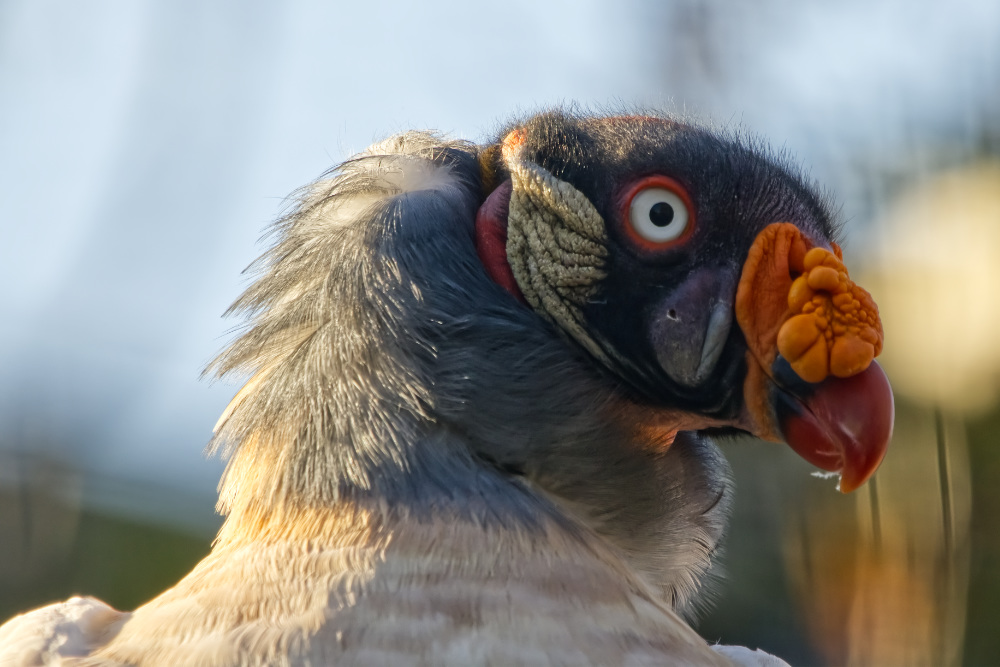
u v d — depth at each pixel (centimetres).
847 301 481
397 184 508
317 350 475
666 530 519
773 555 924
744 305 492
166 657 439
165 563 1081
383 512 448
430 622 422
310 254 500
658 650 445
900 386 902
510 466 472
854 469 478
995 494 869
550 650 424
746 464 943
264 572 447
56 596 1049
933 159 946
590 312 504
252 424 491
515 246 511
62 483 1088
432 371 463
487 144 558
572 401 488
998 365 883
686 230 496
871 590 889
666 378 503
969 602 862
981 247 912
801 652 903
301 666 416
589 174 505
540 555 445
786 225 496
